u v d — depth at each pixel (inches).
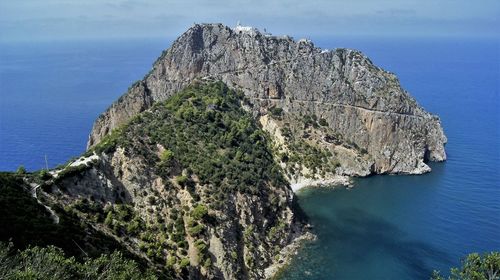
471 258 2967.5
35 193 4284.0
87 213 4498.0
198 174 5590.6
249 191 5782.5
